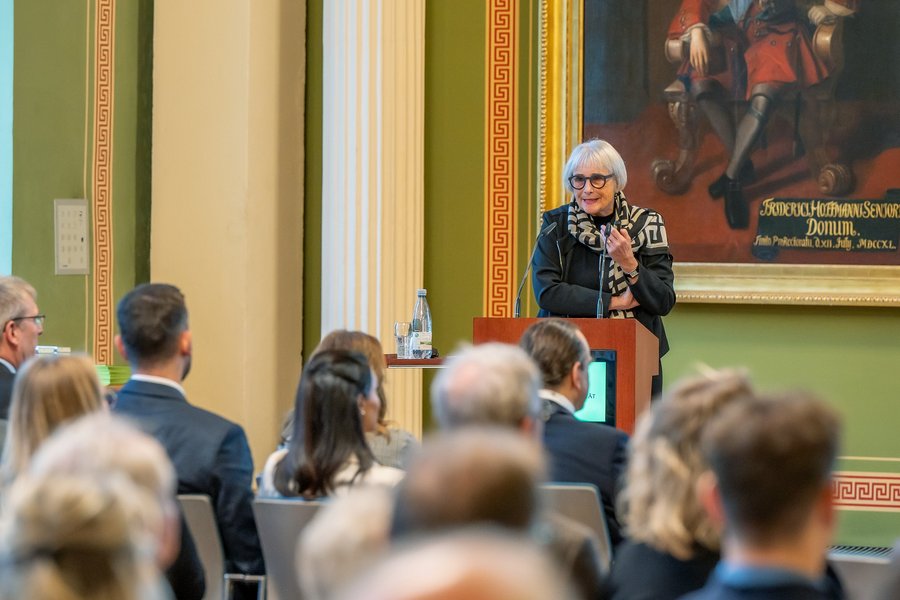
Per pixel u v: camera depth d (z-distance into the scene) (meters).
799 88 12.66
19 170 11.62
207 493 6.11
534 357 6.45
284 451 6.46
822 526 3.21
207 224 12.65
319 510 5.60
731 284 12.62
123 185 12.39
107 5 12.27
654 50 12.77
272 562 5.83
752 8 12.70
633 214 9.59
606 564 5.69
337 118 12.93
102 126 12.23
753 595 3.12
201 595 5.49
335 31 12.96
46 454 3.41
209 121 12.66
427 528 2.28
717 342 12.66
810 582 3.14
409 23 12.89
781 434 3.13
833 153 12.65
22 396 5.33
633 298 9.22
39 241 11.73
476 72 12.95
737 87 12.72
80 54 12.07
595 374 8.03
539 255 9.63
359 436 5.95
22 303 8.17
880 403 12.55
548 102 12.79
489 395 4.79
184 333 6.43
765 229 12.66
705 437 3.30
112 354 12.27
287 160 12.98
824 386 12.59
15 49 11.62
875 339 12.57
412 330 11.34
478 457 2.33
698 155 12.73
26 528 2.59
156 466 3.44
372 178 12.81
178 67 12.64
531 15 12.91
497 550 1.48
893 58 12.59
